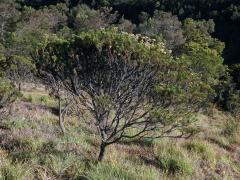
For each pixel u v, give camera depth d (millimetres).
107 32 6832
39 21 71875
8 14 69312
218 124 14992
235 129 12805
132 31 72312
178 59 6898
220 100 22500
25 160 6891
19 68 15930
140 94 6910
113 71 6895
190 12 95438
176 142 10000
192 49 28156
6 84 8578
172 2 99250
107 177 6605
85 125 10984
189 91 6656
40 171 6695
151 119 6742
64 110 10586
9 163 6531
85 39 6836
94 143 9102
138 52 6738
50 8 95250
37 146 7898
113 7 108188
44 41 7395
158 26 67000
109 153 8133
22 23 67875
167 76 6801
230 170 9086
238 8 86938
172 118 6586
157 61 6754
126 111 7090
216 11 89688
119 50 6758
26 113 11758
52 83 9156
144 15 93188
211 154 9484
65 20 82688
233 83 28609
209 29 77062
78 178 6727
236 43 80125
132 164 7848
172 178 7629
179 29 65562
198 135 11586
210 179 8219
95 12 84562
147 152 9016
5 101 8594
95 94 7051
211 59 26531
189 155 9148
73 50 6953
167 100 6531
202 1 94938
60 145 8234
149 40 7156
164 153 8742
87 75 7004
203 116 16469
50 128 10008
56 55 7055
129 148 9070
